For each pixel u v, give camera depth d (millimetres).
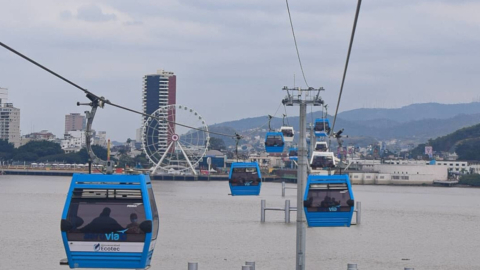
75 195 49906
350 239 140000
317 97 80312
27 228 149750
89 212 49594
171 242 128375
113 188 49812
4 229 147125
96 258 49750
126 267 49906
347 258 115875
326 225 79188
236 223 163250
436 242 138375
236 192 119688
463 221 183375
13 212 189125
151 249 51125
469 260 116812
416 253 123750
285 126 140375
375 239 140625
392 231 156125
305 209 78125
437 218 191125
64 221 49375
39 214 184000
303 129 79875
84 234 49500
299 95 79875
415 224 173500
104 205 49750
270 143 135750
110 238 49500
